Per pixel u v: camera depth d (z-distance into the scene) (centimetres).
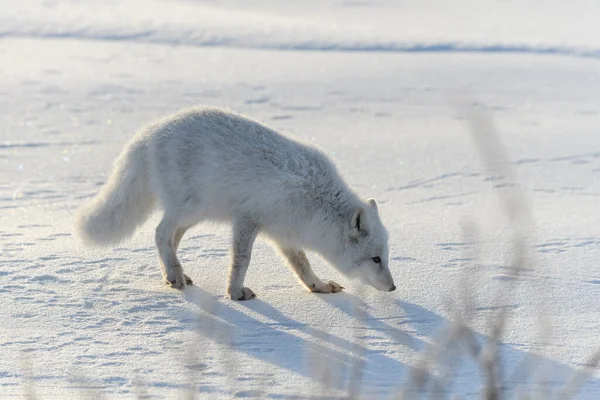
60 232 1312
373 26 4722
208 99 2708
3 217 1401
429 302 1030
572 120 2491
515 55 3888
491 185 1708
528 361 834
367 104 2731
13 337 882
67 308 977
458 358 847
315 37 4222
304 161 1052
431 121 2480
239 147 1034
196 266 1165
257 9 5366
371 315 990
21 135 2117
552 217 1448
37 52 3644
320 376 790
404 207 1523
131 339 887
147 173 1073
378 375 800
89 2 5184
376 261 1055
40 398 721
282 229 1052
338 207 1053
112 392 740
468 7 5659
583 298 1037
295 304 1030
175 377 781
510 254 1214
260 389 746
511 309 995
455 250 1234
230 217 1059
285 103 2698
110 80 3017
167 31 4272
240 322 959
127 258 1187
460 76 3325
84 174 1738
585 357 848
